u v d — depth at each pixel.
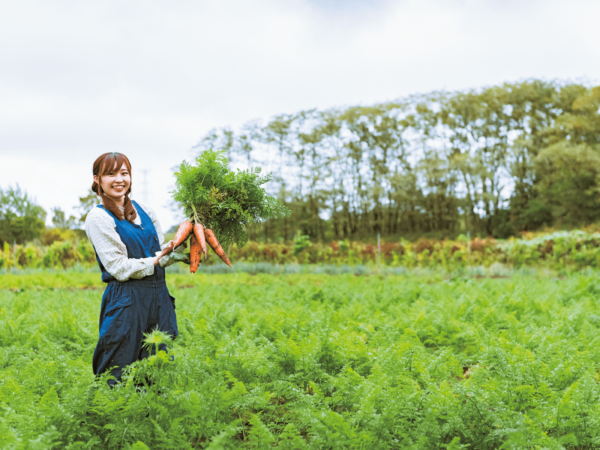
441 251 17.69
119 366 3.01
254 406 3.24
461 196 47.25
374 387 3.07
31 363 3.80
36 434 2.59
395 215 54.47
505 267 16.75
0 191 35.16
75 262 20.39
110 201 3.03
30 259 20.25
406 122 48.97
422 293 8.51
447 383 3.40
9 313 6.43
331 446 2.62
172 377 3.05
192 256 3.18
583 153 37.38
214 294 8.38
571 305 7.26
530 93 45.56
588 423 2.89
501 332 5.07
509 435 2.64
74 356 4.81
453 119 48.06
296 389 3.31
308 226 52.41
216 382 3.31
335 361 4.12
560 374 3.53
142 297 3.04
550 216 43.56
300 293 8.67
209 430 2.88
